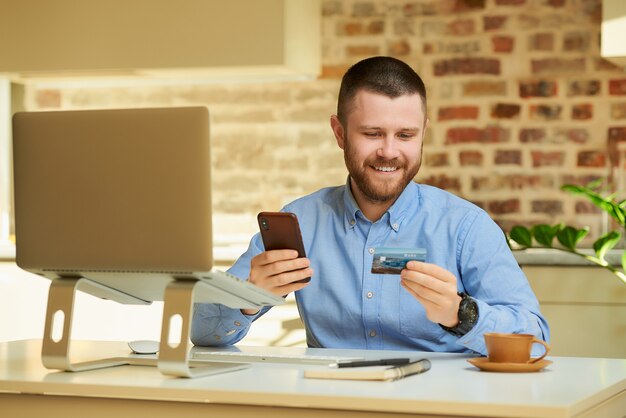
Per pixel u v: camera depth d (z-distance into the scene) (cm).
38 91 523
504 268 253
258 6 437
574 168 481
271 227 231
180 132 192
